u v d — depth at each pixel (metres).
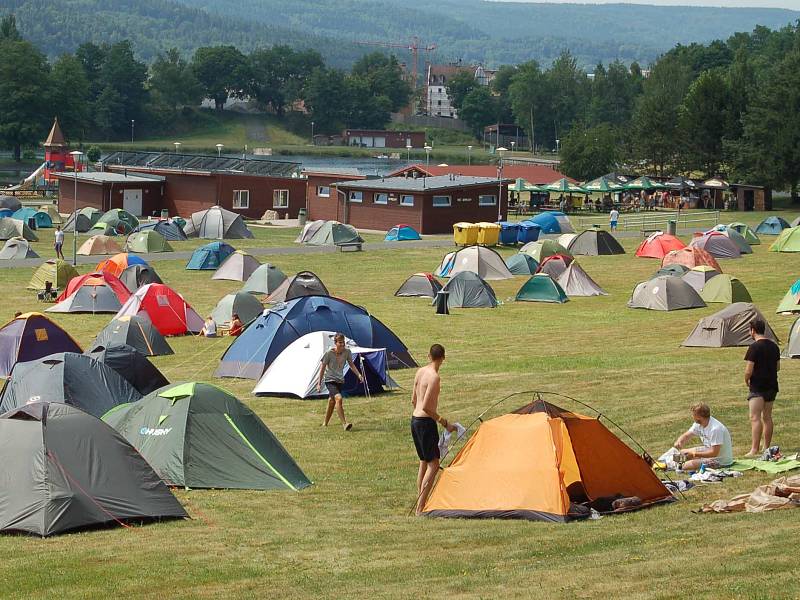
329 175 104.31
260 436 22.19
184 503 19.84
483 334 47.72
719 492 18.81
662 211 121.31
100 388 28.42
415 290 59.84
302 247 82.12
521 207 116.44
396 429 26.86
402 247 82.94
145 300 47.41
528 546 15.83
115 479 18.59
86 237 87.44
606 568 14.11
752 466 20.36
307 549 16.39
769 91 120.38
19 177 162.12
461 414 27.84
